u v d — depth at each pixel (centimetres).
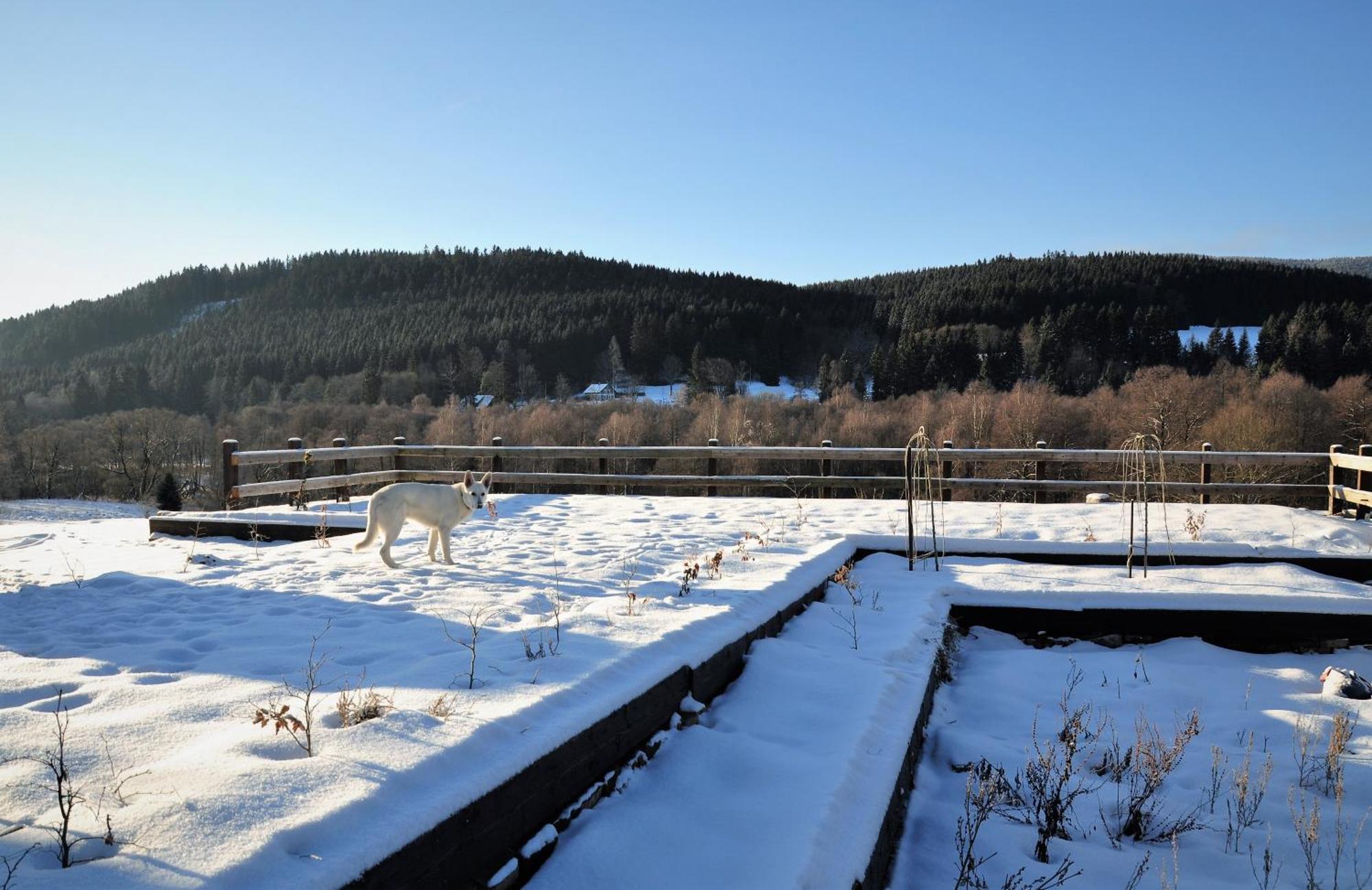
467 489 786
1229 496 2244
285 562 775
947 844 416
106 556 845
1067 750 468
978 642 759
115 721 335
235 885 213
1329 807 464
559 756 337
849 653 579
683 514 1164
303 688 387
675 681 449
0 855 220
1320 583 793
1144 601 755
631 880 310
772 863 312
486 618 542
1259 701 624
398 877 246
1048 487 1283
